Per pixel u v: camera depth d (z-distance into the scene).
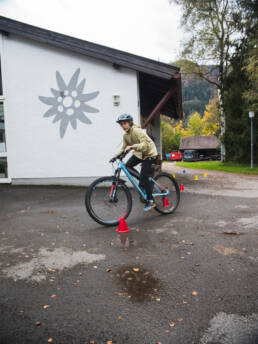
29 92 9.34
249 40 21.39
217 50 23.12
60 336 1.98
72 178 9.28
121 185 4.88
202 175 13.96
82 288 2.64
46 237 4.19
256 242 3.74
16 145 9.46
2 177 9.71
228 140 22.98
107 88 8.95
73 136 9.20
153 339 1.93
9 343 1.92
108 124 9.00
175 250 3.54
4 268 3.12
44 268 3.10
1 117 9.69
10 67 9.38
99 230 4.50
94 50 8.78
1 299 2.47
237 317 2.15
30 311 2.29
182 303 2.35
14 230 4.59
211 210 5.67
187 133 86.12
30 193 8.06
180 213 5.48
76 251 3.60
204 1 21.53
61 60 9.14
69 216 5.46
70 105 9.17
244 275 2.82
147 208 4.96
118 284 2.71
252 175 13.54
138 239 4.00
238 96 21.97
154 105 16.81
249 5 20.88
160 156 19.23
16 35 9.30
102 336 1.98
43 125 9.34
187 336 1.96
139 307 2.31
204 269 2.98
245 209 5.68
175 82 8.62
